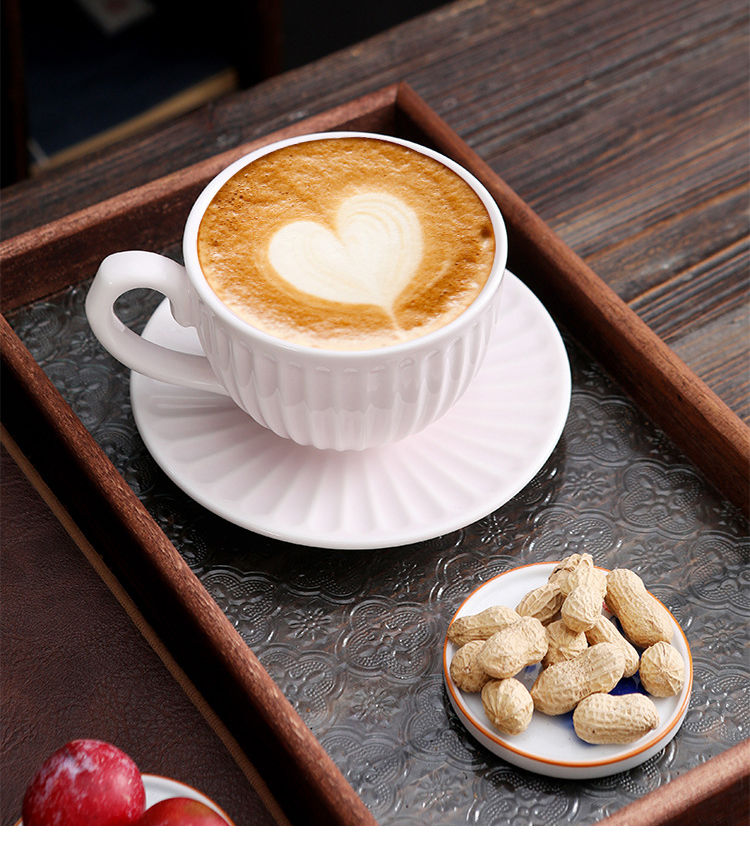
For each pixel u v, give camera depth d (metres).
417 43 1.08
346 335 0.80
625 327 0.88
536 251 0.91
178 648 0.82
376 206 0.84
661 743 0.78
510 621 0.79
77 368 0.90
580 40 1.07
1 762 0.79
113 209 0.92
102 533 0.85
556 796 0.78
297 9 1.50
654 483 0.86
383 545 0.82
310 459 0.86
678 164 1.00
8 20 1.21
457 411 0.87
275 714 0.76
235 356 0.81
